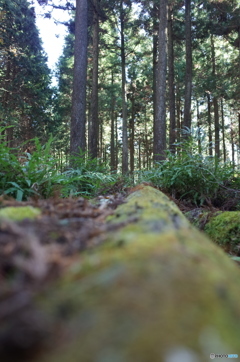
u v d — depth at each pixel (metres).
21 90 16.45
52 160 2.60
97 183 4.25
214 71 21.52
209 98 22.78
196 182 4.08
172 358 0.39
